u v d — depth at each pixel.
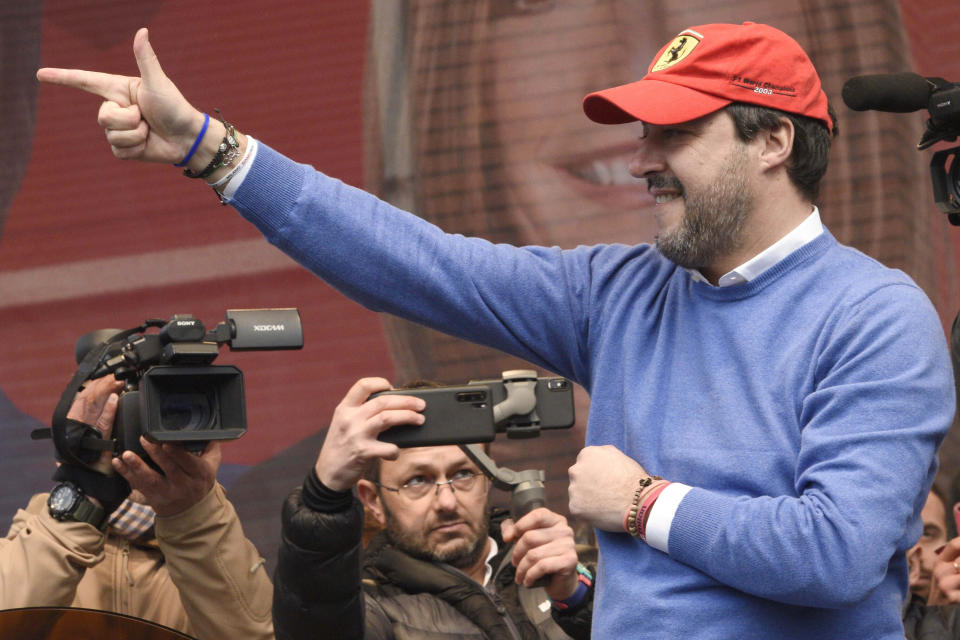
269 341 2.86
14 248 6.29
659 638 2.38
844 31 5.78
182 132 2.57
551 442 5.74
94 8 6.39
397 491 3.93
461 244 2.77
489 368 5.97
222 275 6.21
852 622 2.37
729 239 2.52
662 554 2.41
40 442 6.15
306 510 2.59
